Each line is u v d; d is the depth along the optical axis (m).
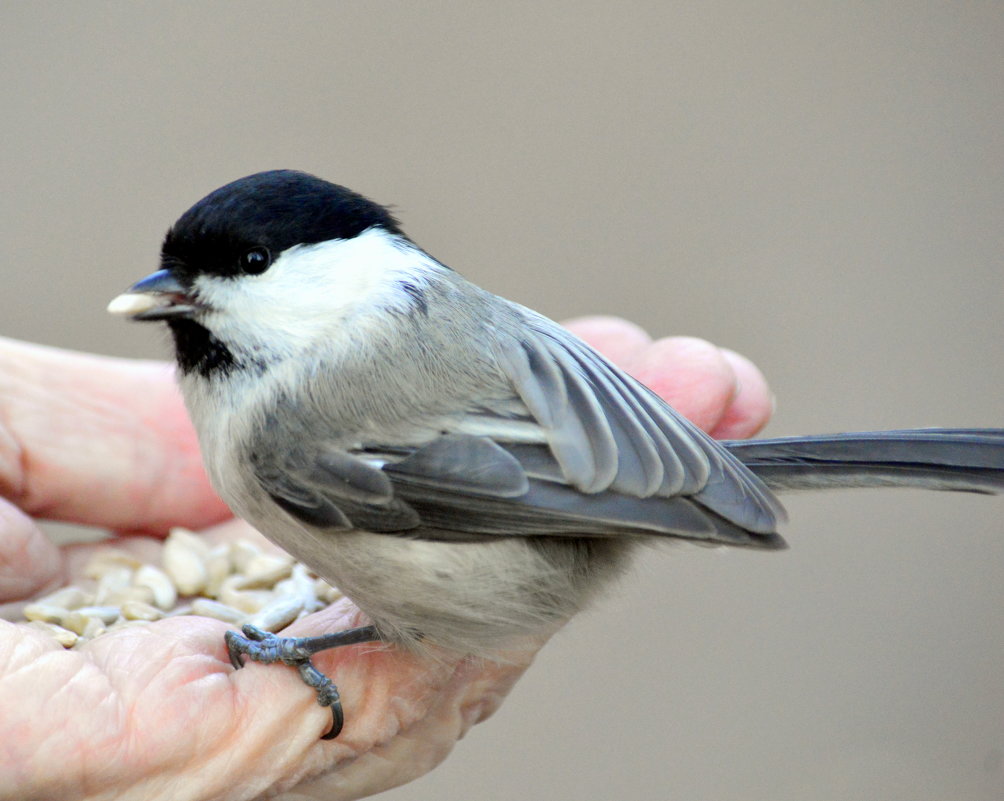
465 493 3.67
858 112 10.20
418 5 10.20
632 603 8.33
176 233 3.94
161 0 9.86
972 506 8.84
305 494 3.85
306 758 4.14
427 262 4.16
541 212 9.47
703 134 9.98
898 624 8.29
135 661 3.89
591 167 9.72
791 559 8.65
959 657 8.09
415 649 4.20
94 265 8.82
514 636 4.04
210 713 3.81
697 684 7.97
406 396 3.83
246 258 3.89
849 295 9.40
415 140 9.63
